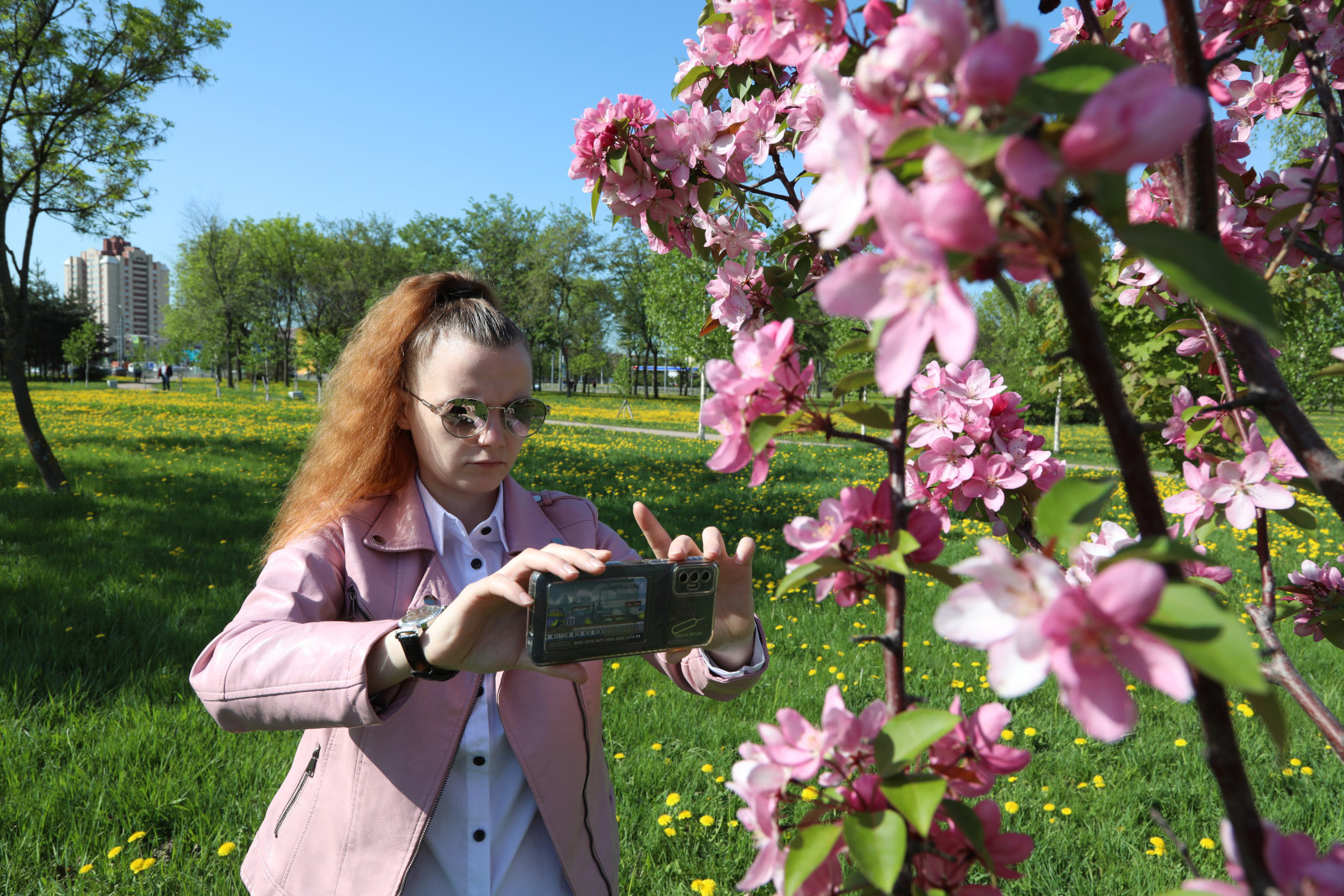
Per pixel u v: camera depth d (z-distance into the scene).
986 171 0.49
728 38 1.50
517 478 11.80
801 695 3.87
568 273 51.38
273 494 9.14
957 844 0.71
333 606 1.43
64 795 2.86
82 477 9.72
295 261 44.88
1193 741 3.38
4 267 8.58
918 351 0.46
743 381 0.75
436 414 1.46
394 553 1.49
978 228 0.45
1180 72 0.72
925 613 5.04
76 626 4.43
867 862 0.59
